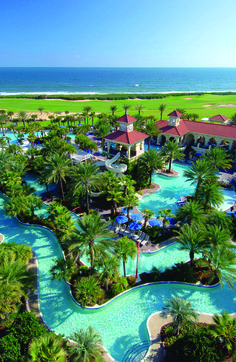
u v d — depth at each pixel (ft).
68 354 64.34
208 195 126.82
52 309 85.20
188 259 108.68
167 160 190.49
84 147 200.64
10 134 305.73
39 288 93.25
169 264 105.70
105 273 83.92
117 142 174.50
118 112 443.32
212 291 92.68
